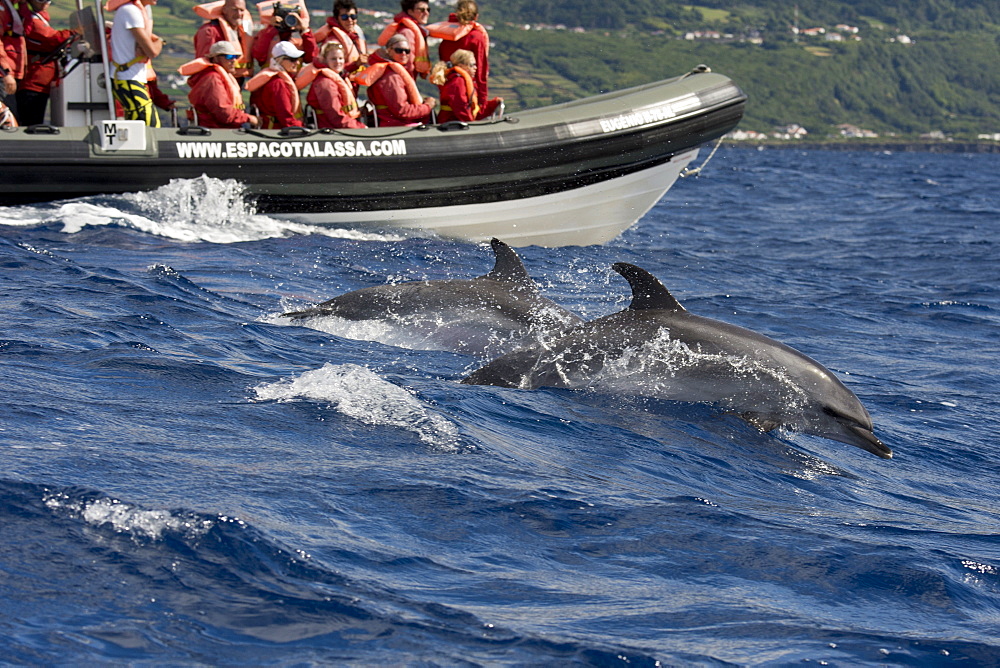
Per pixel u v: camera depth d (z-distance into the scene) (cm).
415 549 767
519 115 2539
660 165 2625
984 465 1202
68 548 698
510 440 1037
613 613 700
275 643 621
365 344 1403
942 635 715
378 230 2473
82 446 888
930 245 3406
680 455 1059
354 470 898
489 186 2464
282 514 787
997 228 4116
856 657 671
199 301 1620
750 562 812
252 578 688
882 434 1276
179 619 635
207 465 872
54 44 2348
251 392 1111
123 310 1497
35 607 630
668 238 3234
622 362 1216
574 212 2614
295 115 2428
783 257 2961
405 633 643
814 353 1753
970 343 1909
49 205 2262
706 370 1188
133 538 719
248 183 2331
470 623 663
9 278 1659
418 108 2491
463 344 1384
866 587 789
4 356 1187
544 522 841
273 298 1723
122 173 2267
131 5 2273
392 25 2542
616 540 826
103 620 625
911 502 1035
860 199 5791
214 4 2377
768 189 6406
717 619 708
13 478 791
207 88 2328
